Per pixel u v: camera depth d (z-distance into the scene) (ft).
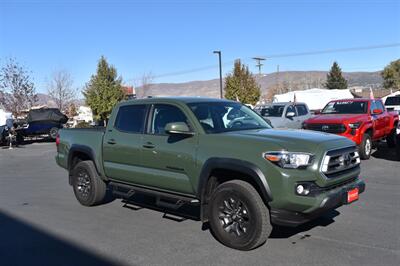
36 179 36.94
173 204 19.57
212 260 15.90
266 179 15.76
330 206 15.70
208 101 20.56
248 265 15.28
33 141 90.74
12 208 25.36
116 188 23.09
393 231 18.74
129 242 18.37
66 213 23.75
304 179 15.46
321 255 16.02
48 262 16.37
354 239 17.75
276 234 18.56
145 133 20.80
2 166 47.62
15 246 18.31
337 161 16.44
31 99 120.57
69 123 121.70
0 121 74.59
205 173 17.62
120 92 147.23
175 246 17.63
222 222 17.33
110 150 22.74
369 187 28.07
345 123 39.19
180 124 18.39
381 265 14.96
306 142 16.15
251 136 17.11
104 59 146.00
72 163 26.35
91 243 18.38
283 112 51.29
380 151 47.01
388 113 48.65
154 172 20.06
